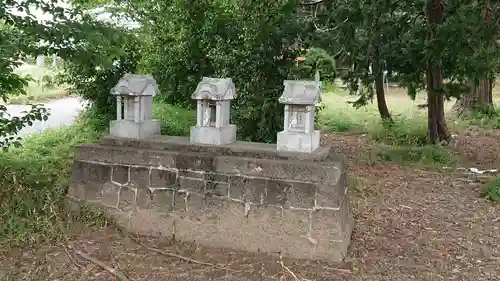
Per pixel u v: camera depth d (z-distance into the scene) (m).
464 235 6.10
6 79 6.41
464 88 11.38
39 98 17.31
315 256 5.04
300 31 9.61
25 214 5.57
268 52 9.27
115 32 5.97
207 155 5.34
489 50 10.14
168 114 12.30
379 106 14.02
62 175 6.98
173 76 11.49
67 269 4.67
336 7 9.33
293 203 5.08
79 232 5.42
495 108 17.39
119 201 5.61
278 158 5.26
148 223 5.50
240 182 5.22
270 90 9.14
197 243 5.34
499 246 5.76
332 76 12.07
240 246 5.22
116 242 5.28
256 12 9.29
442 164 10.05
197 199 5.36
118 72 10.88
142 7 7.88
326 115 16.06
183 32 10.66
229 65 9.41
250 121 9.12
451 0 10.51
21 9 5.50
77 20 5.82
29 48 5.64
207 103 5.55
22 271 4.58
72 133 10.34
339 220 5.00
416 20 11.30
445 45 9.49
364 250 5.43
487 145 12.48
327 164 5.07
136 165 5.54
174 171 5.42
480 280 4.83
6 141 6.59
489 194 7.69
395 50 11.56
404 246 5.64
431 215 6.86
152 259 4.96
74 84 11.73
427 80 11.72
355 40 10.36
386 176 9.02
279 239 5.12
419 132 12.75
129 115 5.82
